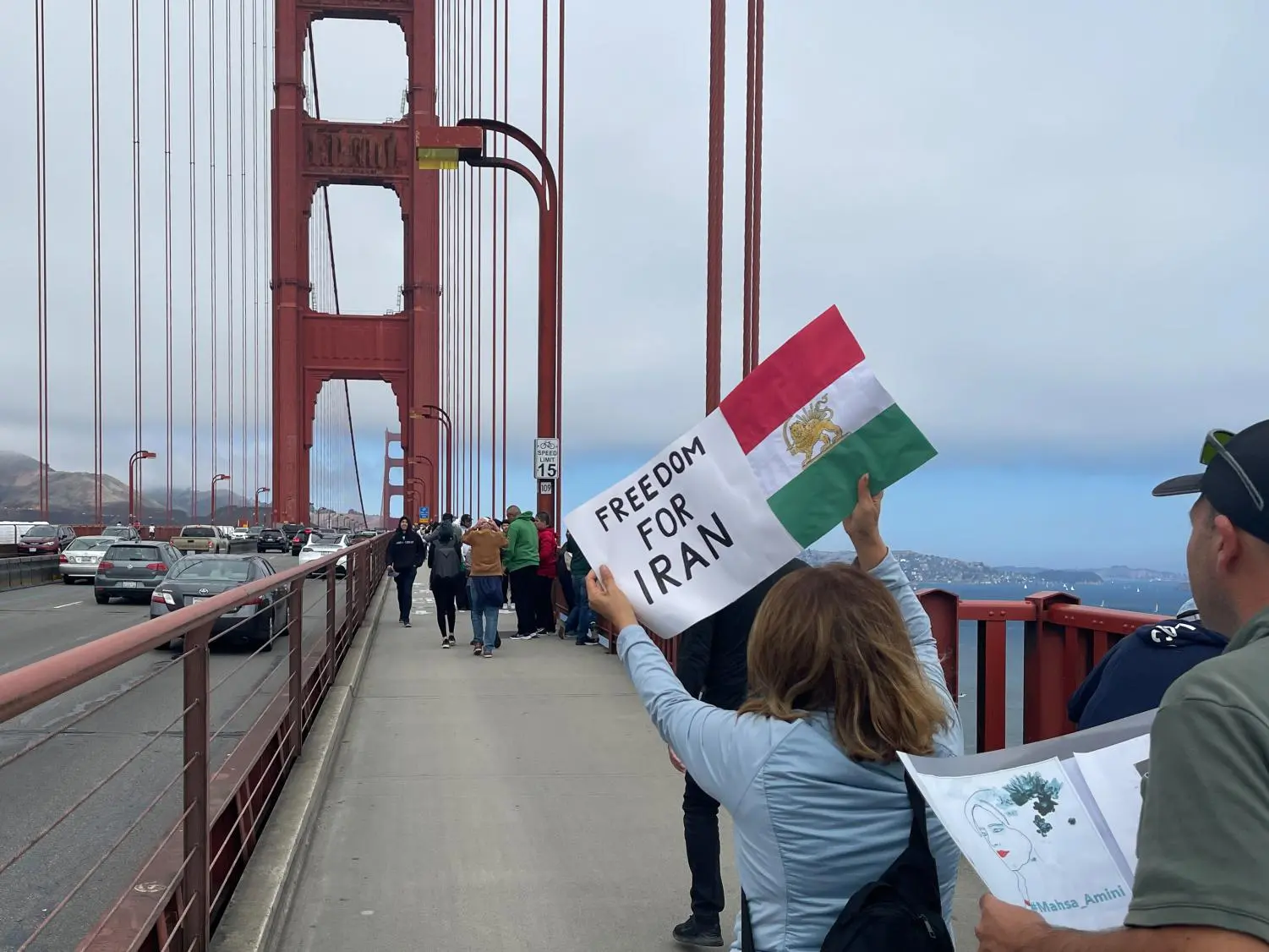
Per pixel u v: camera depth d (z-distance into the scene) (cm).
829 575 187
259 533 6353
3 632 1688
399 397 8000
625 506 237
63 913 407
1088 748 167
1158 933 109
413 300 7975
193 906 324
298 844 462
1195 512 144
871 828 176
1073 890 152
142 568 2344
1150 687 222
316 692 779
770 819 178
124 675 968
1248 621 129
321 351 7956
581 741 736
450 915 411
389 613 1922
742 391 232
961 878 447
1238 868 106
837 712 179
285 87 7869
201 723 327
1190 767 111
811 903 177
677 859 480
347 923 401
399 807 562
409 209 8019
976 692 496
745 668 352
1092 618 443
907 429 224
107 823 533
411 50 7925
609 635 1247
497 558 1230
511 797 584
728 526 229
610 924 404
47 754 688
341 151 7906
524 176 1606
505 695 933
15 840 501
